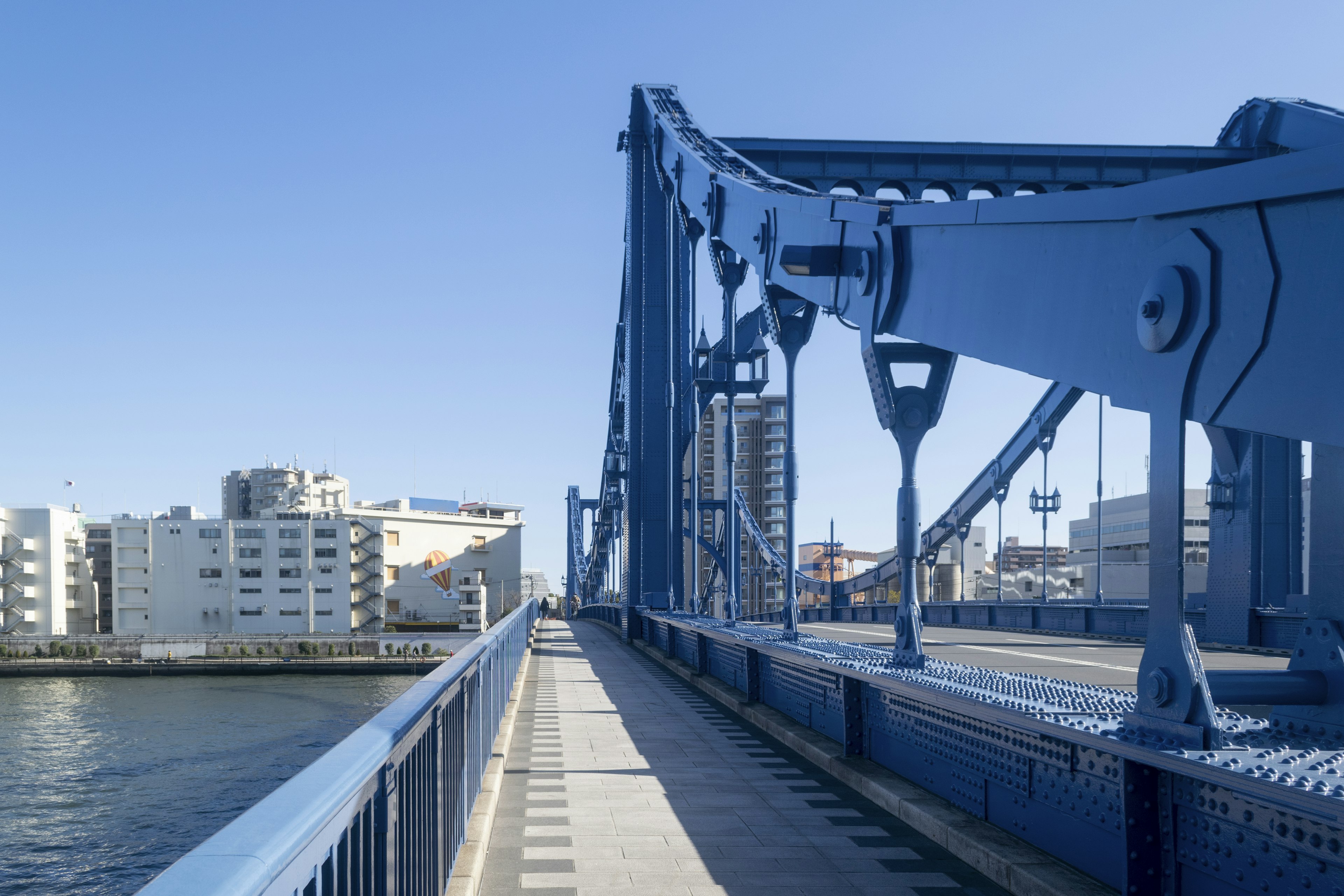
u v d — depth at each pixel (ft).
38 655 267.18
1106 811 13.08
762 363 64.54
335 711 203.10
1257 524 56.70
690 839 18.22
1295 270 9.10
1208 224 10.25
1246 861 10.13
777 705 34.63
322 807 5.15
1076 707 14.56
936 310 17.60
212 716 197.47
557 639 93.25
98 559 325.01
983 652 46.60
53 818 129.39
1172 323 10.48
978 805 17.74
